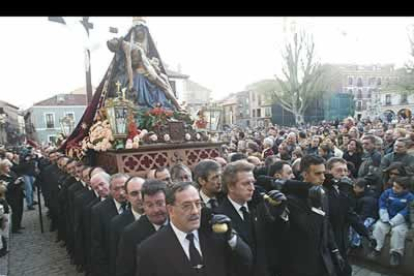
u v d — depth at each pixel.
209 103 7.46
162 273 2.07
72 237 5.50
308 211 2.89
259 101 52.66
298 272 2.86
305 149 8.08
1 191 6.16
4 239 5.92
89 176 4.91
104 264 3.52
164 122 6.14
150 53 7.52
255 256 2.65
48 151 11.65
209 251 2.21
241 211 2.75
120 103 5.41
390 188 4.82
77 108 42.12
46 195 9.36
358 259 5.07
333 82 41.66
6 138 37.31
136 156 5.54
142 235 2.61
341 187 3.52
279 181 3.21
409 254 4.40
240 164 2.71
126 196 3.27
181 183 2.21
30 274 5.29
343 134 9.19
